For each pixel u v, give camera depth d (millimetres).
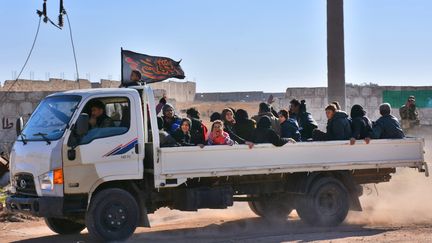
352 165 12719
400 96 25797
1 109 21953
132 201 10938
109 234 10711
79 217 10906
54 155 10453
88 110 10820
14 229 13148
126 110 11055
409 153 13336
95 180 10664
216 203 11758
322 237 11242
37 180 10586
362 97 25719
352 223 13211
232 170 11578
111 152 10789
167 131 12258
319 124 24766
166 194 11750
